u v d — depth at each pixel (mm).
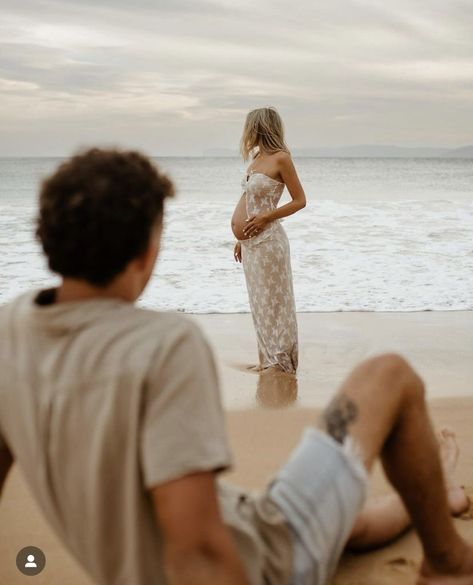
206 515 1197
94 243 1262
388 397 1660
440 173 59625
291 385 4738
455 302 7641
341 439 1598
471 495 2705
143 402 1228
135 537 1267
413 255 10406
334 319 6891
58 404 1259
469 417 3893
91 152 1364
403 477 1758
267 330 5148
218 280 8672
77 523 1322
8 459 1488
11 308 1385
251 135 5168
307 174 57156
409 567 2242
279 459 3242
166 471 1187
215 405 1258
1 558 2324
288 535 1521
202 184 42219
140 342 1251
